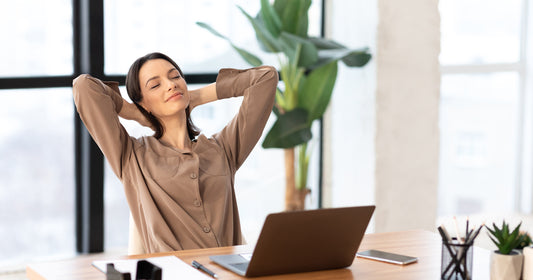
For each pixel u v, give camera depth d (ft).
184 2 13.32
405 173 13.74
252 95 7.82
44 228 12.78
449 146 17.61
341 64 14.30
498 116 17.89
